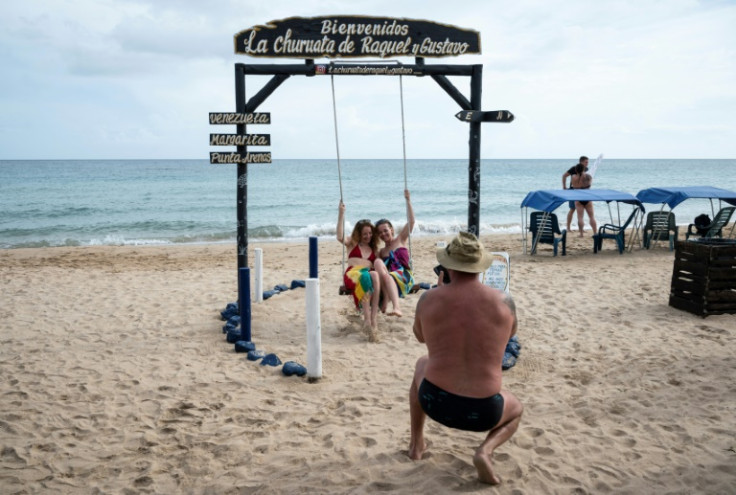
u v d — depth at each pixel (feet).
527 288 32.30
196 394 17.48
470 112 23.98
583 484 11.82
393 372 19.31
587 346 21.93
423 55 23.67
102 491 12.07
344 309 27.53
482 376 10.73
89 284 35.47
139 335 23.95
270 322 25.31
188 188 159.33
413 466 12.39
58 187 161.89
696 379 17.99
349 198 134.41
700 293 25.40
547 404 16.35
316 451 13.43
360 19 23.15
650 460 12.89
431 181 199.41
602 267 38.88
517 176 240.12
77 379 18.78
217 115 22.62
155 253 53.98
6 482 12.46
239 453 13.52
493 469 11.97
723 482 11.85
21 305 29.66
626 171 305.12
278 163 483.10
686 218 85.61
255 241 67.77
